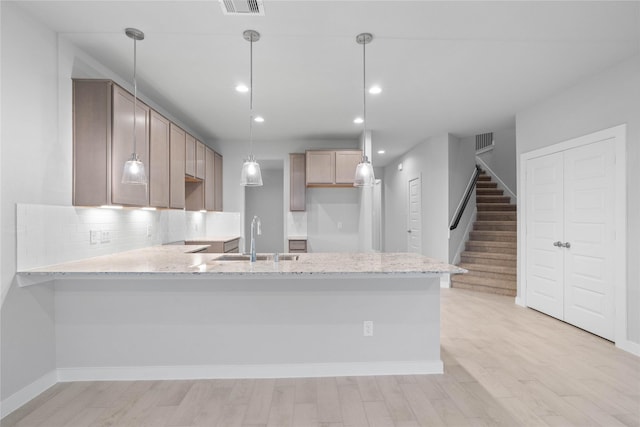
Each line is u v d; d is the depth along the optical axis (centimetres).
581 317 352
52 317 248
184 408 216
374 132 542
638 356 290
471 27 244
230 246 516
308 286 261
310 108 416
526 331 351
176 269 226
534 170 415
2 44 204
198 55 283
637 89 291
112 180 259
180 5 216
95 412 211
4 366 207
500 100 396
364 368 262
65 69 253
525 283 438
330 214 592
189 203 478
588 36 258
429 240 605
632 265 297
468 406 217
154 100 387
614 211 312
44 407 216
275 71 313
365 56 286
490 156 794
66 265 243
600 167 326
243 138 568
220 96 375
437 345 266
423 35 254
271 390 239
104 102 259
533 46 272
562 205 374
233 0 210
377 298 264
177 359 257
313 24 238
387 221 891
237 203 580
